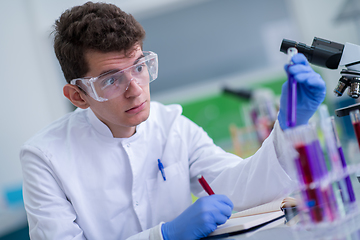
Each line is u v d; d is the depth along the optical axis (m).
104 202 1.55
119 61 1.32
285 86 1.10
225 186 1.54
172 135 1.78
